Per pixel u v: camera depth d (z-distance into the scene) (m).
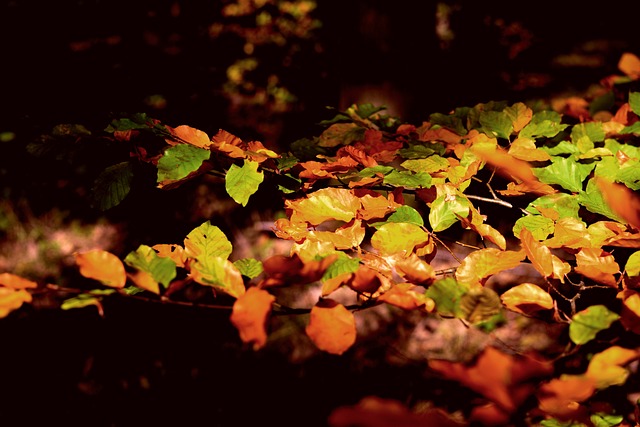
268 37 6.36
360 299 1.02
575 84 6.14
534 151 1.23
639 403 1.01
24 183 4.77
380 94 3.65
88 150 1.27
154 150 1.35
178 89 5.38
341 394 3.08
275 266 0.84
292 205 1.15
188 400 3.14
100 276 0.80
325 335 0.82
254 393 3.17
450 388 1.91
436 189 1.18
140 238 4.45
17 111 3.00
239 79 6.17
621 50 6.63
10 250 4.50
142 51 5.54
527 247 0.99
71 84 4.47
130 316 3.69
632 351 0.64
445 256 3.11
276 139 5.60
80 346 3.53
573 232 1.08
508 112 1.45
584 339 0.73
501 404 0.57
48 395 3.20
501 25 6.73
